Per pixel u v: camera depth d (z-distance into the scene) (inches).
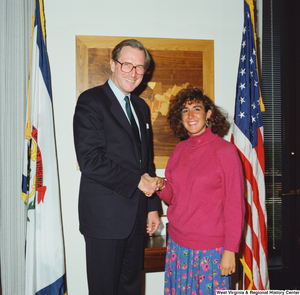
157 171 84.9
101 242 60.2
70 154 80.2
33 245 69.4
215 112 64.9
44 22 74.7
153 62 83.1
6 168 77.0
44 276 71.2
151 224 69.6
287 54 96.4
